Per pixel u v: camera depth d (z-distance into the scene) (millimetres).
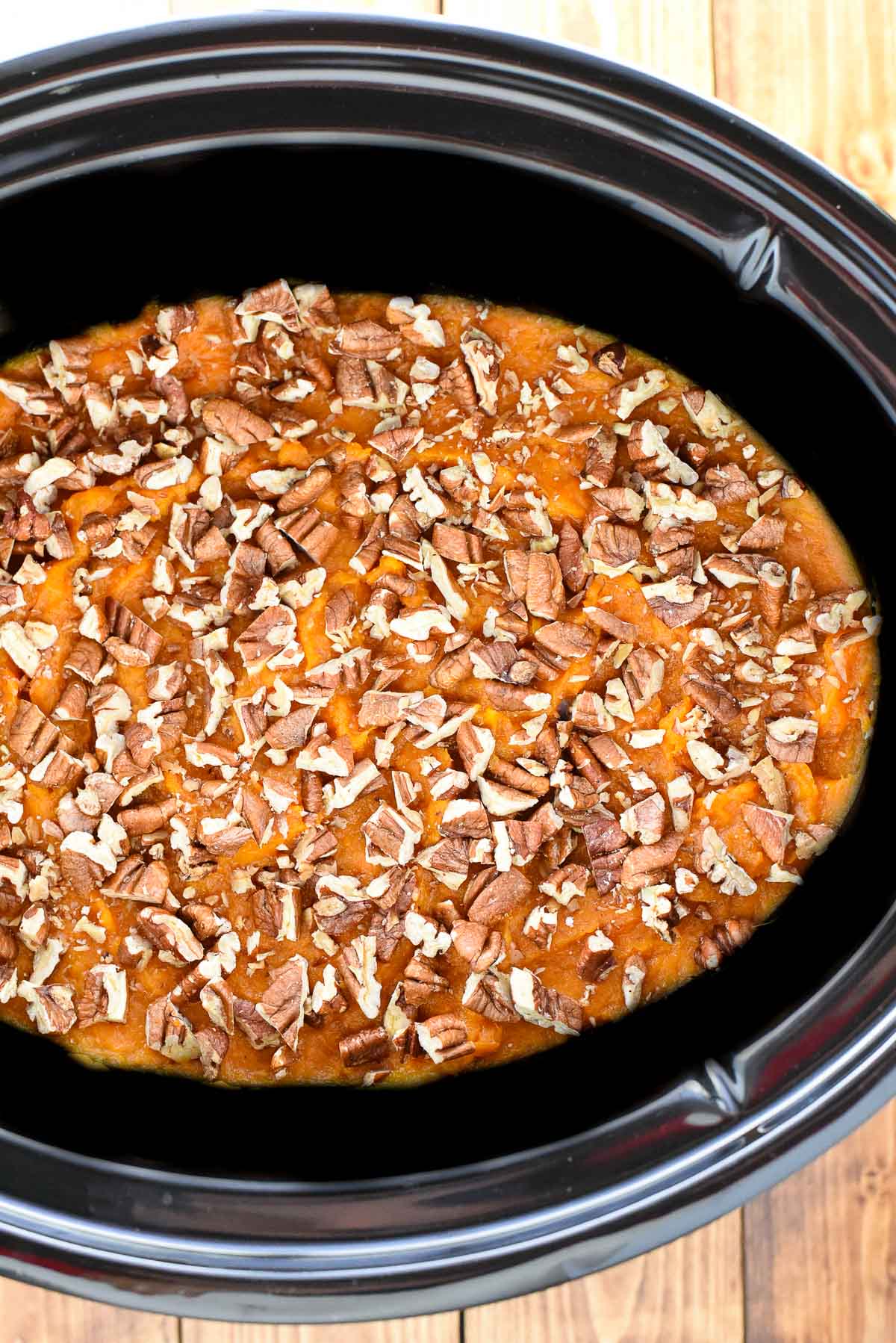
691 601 655
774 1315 695
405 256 647
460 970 655
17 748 647
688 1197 633
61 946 651
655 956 658
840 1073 637
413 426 650
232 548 650
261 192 632
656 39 684
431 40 610
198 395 650
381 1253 631
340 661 649
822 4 687
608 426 654
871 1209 698
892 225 624
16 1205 634
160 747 649
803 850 660
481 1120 654
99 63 608
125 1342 682
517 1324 690
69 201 625
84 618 647
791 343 642
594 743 655
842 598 659
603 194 627
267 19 607
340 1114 654
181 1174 641
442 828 653
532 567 651
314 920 654
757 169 622
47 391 646
